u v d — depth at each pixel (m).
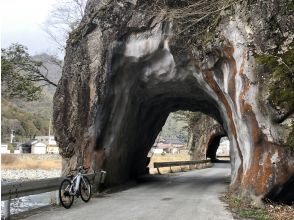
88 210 10.60
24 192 9.72
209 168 38.56
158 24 16.14
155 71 17.44
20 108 97.00
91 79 16.86
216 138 47.44
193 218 9.54
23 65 24.34
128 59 16.91
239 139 13.66
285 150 10.67
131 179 21.31
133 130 20.12
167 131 116.00
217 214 10.16
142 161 24.23
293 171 10.52
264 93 10.97
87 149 16.89
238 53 12.44
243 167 13.23
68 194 11.25
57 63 26.98
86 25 17.41
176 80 17.72
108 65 16.70
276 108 10.53
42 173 43.31
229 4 12.55
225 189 17.08
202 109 24.89
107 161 17.36
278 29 11.34
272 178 10.86
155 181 21.56
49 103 92.81
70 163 17.47
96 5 17.75
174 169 34.31
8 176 39.25
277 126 10.64
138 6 16.41
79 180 11.84
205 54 14.88
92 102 16.77
